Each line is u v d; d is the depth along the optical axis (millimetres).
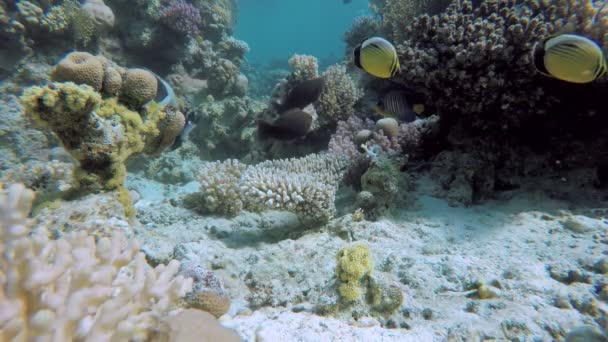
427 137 1179
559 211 865
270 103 1653
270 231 934
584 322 514
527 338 488
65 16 1837
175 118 857
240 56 2750
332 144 1341
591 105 884
